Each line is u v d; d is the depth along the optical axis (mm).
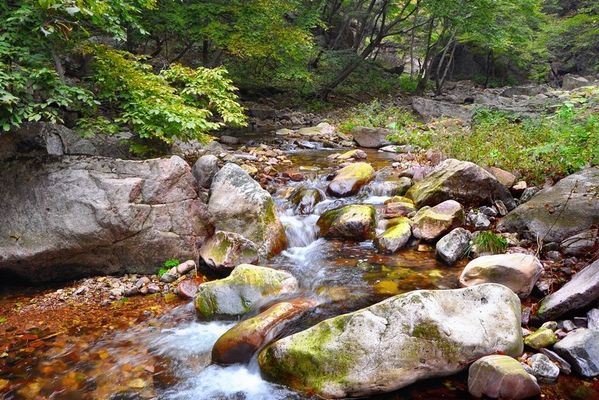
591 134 6219
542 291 4258
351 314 3324
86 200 4863
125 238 5039
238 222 5746
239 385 3416
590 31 19594
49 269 4996
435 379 3258
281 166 9141
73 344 3963
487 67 28188
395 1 22719
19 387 3402
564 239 5074
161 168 5297
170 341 4016
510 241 5340
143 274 5242
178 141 9289
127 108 5914
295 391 3246
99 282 5090
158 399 3289
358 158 9789
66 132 5770
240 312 4371
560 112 7105
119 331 4172
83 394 3344
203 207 5641
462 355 3219
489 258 4496
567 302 3748
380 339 3176
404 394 3148
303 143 11414
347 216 6098
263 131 13445
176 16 11141
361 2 22469
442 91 24625
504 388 2975
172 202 5312
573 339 3373
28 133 5098
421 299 3312
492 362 3082
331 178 8070
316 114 17047
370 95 21906
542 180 6535
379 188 7434
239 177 5996
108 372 3594
